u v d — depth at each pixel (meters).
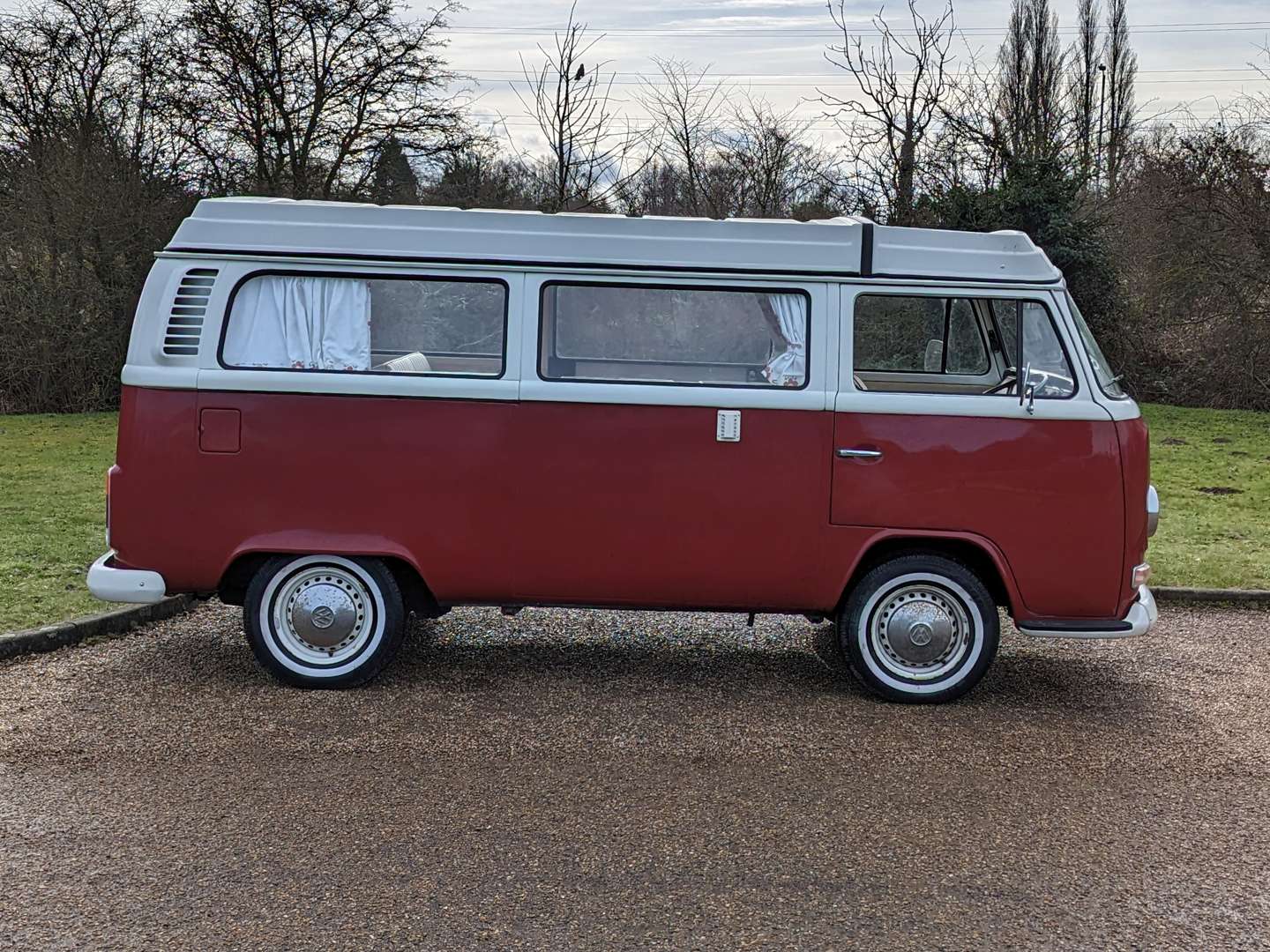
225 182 20.86
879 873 3.84
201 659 6.12
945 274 5.58
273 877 3.71
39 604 6.82
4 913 3.44
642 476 5.57
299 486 5.56
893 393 5.53
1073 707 5.69
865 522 5.55
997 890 3.72
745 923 3.48
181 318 5.56
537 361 5.57
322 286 5.61
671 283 5.57
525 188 21.30
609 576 5.62
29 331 19.69
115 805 4.25
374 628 5.69
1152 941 3.42
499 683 5.86
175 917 3.44
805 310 5.58
